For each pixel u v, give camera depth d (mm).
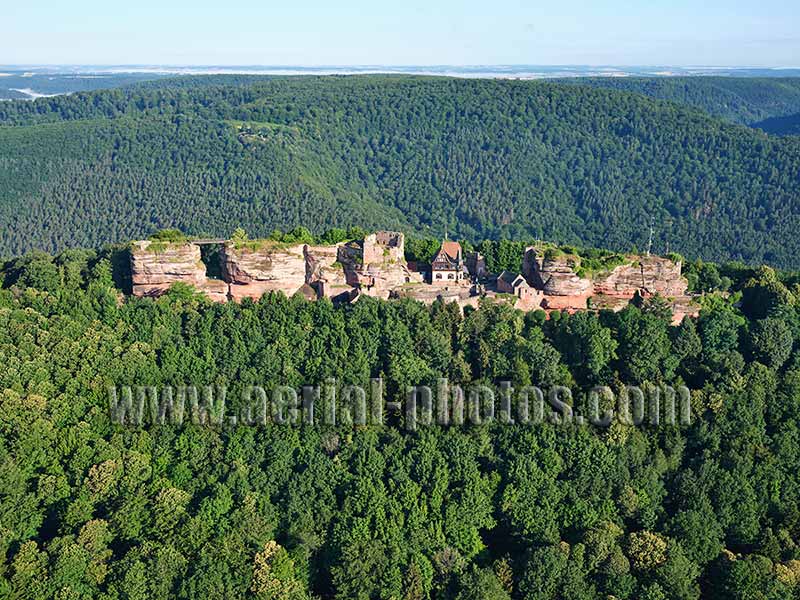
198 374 163250
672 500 145625
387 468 145125
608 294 191625
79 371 160125
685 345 169000
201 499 138125
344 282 195375
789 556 135000
